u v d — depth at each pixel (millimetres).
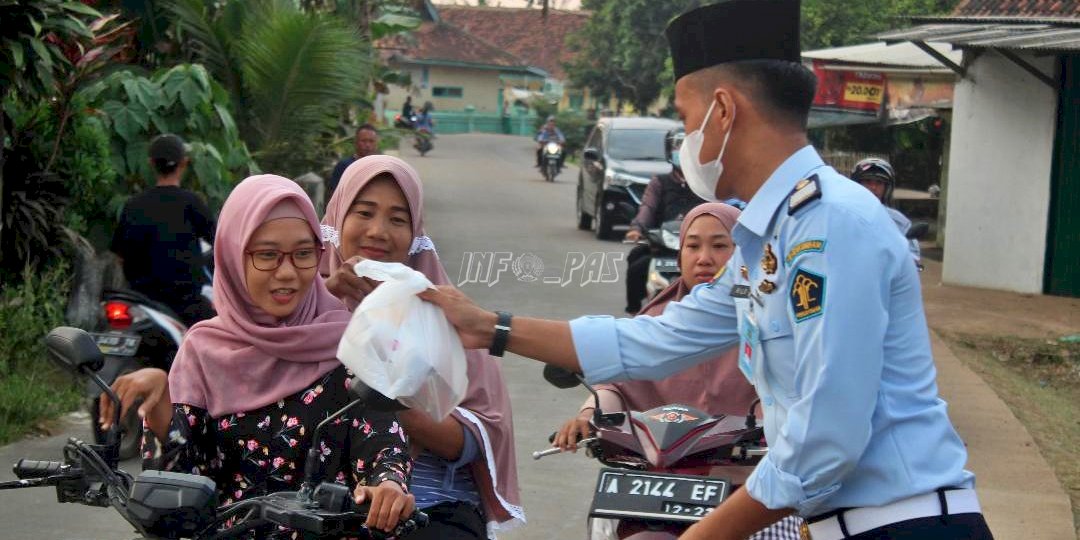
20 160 8523
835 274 2443
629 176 17516
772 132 2674
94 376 2648
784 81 2662
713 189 2785
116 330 6523
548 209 23281
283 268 2898
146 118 9484
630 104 40656
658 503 3521
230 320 2945
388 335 2621
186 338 3010
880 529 2531
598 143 19219
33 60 7742
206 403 2924
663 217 9992
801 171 2627
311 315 3018
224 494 2988
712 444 3768
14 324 7699
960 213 14695
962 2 15641
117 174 9344
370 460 2846
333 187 11320
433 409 2682
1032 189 14109
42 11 7566
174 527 2285
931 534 2510
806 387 2475
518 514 3443
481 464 3385
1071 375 10953
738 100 2678
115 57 11414
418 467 3332
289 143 13055
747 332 2678
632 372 2941
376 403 2617
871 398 2438
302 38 12414
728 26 2670
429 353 2645
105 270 7555
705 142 2727
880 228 2484
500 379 3516
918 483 2516
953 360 10258
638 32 37438
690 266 4578
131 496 2281
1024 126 14094
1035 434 7934
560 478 6562
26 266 8102
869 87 16453
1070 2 14211
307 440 2893
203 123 9930
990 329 12109
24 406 7078
